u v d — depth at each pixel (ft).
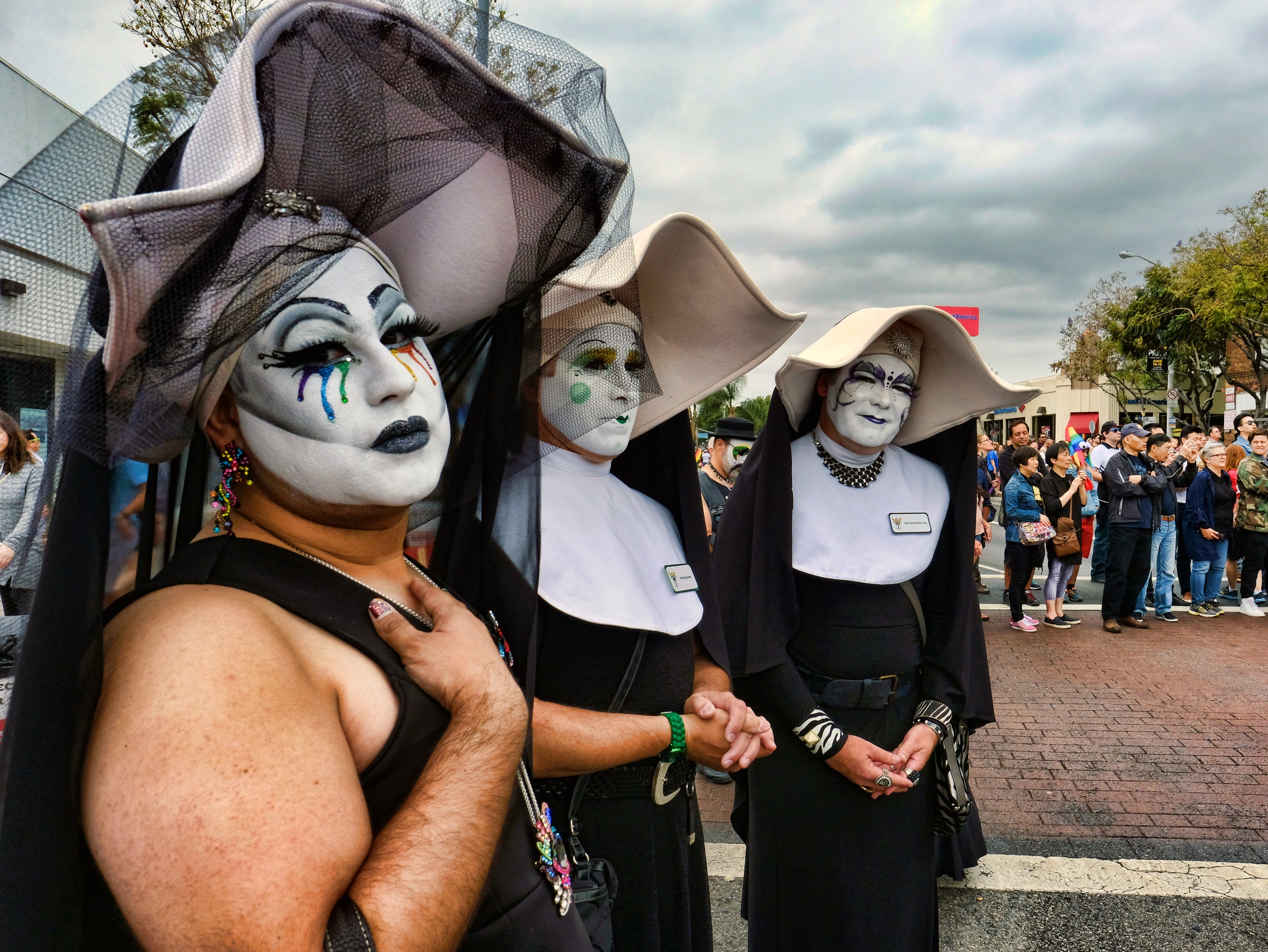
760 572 6.84
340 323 2.59
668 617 5.24
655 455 6.29
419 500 2.85
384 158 2.56
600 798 4.86
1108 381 109.19
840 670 7.00
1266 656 19.58
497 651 2.88
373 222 2.68
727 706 5.11
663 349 6.07
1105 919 8.85
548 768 4.27
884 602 7.11
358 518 2.89
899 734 7.17
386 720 2.58
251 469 2.83
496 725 2.64
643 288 5.91
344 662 2.57
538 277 3.52
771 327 5.92
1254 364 77.87
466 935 2.96
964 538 7.43
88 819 1.96
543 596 4.69
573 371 4.84
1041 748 14.03
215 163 2.19
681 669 5.33
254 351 2.55
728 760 5.00
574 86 3.25
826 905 6.81
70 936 2.09
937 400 7.72
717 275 5.63
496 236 3.39
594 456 5.53
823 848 6.81
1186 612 25.13
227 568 2.58
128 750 1.95
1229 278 73.46
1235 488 24.39
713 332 5.96
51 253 2.20
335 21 2.45
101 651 2.15
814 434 7.79
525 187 3.19
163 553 3.12
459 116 2.76
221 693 2.06
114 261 1.96
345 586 2.80
